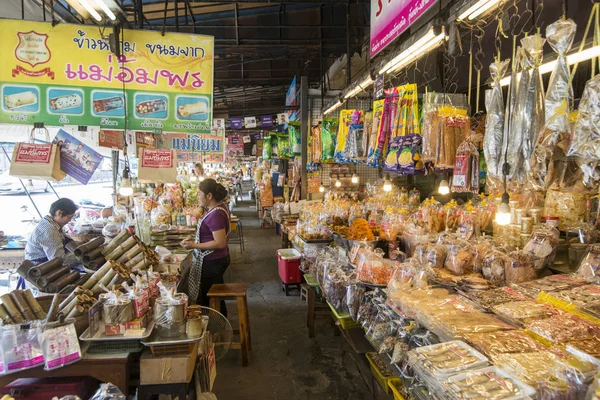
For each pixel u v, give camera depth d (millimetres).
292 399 2875
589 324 1502
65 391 1897
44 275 2359
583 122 1435
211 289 3500
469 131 2746
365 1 5586
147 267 2797
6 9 3375
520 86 1818
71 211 3332
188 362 1950
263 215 11211
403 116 3057
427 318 1753
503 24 3303
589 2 2434
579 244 2219
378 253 2826
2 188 7535
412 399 1812
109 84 2984
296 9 6129
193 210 5570
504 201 1899
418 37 2516
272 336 3973
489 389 1209
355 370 3287
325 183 6867
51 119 2920
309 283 3885
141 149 3369
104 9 2559
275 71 9250
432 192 5332
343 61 7633
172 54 3053
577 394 1135
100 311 2027
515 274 2127
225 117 15977
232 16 6062
